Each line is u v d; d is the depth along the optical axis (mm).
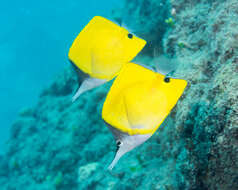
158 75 1167
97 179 5398
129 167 4707
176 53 4355
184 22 4777
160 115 1148
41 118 11227
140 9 8719
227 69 2324
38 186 8008
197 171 2352
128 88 1153
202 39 4043
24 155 9703
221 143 2012
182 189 2680
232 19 2891
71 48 1441
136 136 1144
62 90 11641
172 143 3672
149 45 6352
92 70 1402
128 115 1140
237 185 1972
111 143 6754
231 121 1964
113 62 1379
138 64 1170
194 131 2451
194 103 2895
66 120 9297
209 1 4574
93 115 7750
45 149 9086
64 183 7230
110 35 1378
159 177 3643
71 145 7836
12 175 10211
